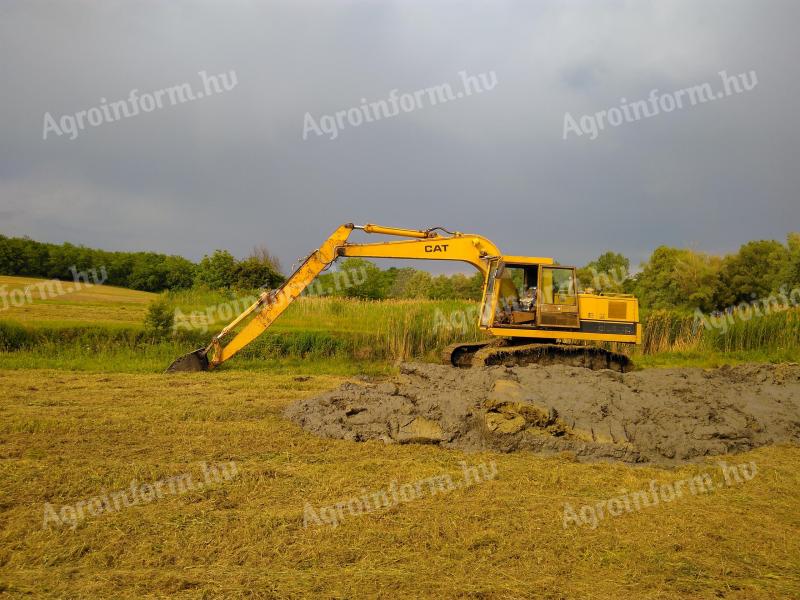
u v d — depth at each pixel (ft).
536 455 30.94
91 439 30.73
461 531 20.83
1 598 15.70
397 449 30.86
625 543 20.29
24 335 58.95
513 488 25.63
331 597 16.20
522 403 32.94
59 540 19.22
